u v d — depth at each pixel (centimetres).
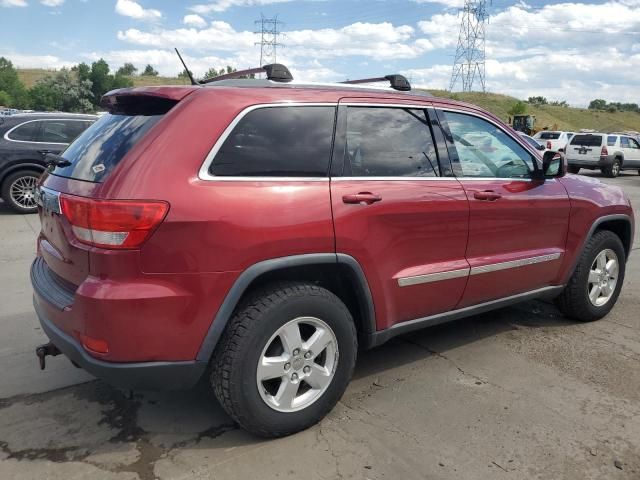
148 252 254
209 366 290
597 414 332
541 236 421
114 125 304
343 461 283
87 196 261
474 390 360
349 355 316
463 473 275
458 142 376
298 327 295
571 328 472
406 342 438
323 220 294
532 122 4247
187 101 280
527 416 328
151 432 309
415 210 333
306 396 306
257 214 274
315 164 303
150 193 254
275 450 292
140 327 256
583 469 280
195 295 264
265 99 295
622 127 10825
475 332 461
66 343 276
